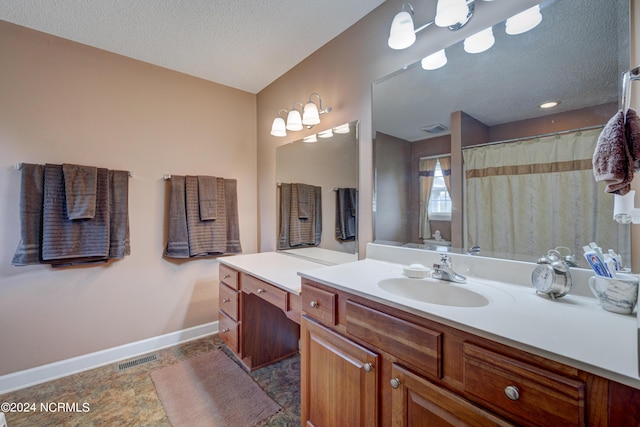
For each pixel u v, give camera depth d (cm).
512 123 116
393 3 158
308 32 188
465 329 75
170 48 207
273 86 261
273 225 263
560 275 93
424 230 145
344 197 187
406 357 89
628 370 54
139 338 223
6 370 177
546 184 108
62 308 194
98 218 200
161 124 234
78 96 200
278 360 212
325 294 120
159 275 233
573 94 101
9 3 159
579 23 100
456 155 133
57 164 190
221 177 262
